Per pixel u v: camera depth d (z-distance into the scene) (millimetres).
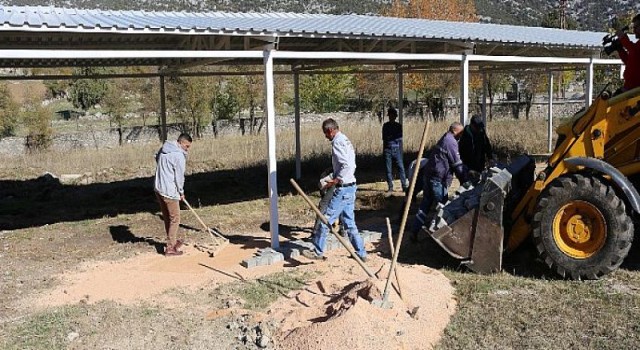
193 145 20141
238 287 6320
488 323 5141
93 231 9375
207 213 10406
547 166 6582
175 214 7664
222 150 18719
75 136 23547
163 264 7305
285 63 12375
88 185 14367
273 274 6742
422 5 27422
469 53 9070
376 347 4516
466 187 7051
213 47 7949
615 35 6945
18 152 21766
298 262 7184
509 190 6719
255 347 4828
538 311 5355
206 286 6406
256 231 8953
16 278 6953
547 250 6129
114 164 17344
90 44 8953
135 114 32406
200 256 7613
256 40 7531
